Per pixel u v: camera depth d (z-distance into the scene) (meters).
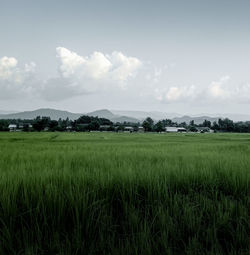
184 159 6.64
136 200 2.92
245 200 2.90
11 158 7.38
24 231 2.16
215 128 165.25
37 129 116.31
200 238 2.21
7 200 2.48
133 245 1.96
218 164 5.07
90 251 1.95
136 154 8.70
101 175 3.61
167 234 2.13
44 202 2.55
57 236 2.08
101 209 2.59
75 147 14.12
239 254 1.97
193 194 3.27
